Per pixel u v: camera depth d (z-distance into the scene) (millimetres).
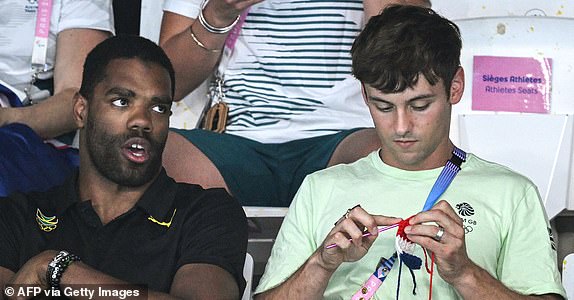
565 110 15883
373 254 10969
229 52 15906
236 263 11766
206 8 15328
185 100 16656
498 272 10961
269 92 15664
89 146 12086
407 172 11250
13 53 16109
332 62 15648
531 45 15953
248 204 15008
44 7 16188
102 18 16406
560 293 10594
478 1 17219
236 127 15602
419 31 10625
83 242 11875
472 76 16000
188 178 14805
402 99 10570
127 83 11984
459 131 15758
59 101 15250
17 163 13891
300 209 11578
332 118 15430
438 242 9859
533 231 10891
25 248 11883
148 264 11703
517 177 11211
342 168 11734
